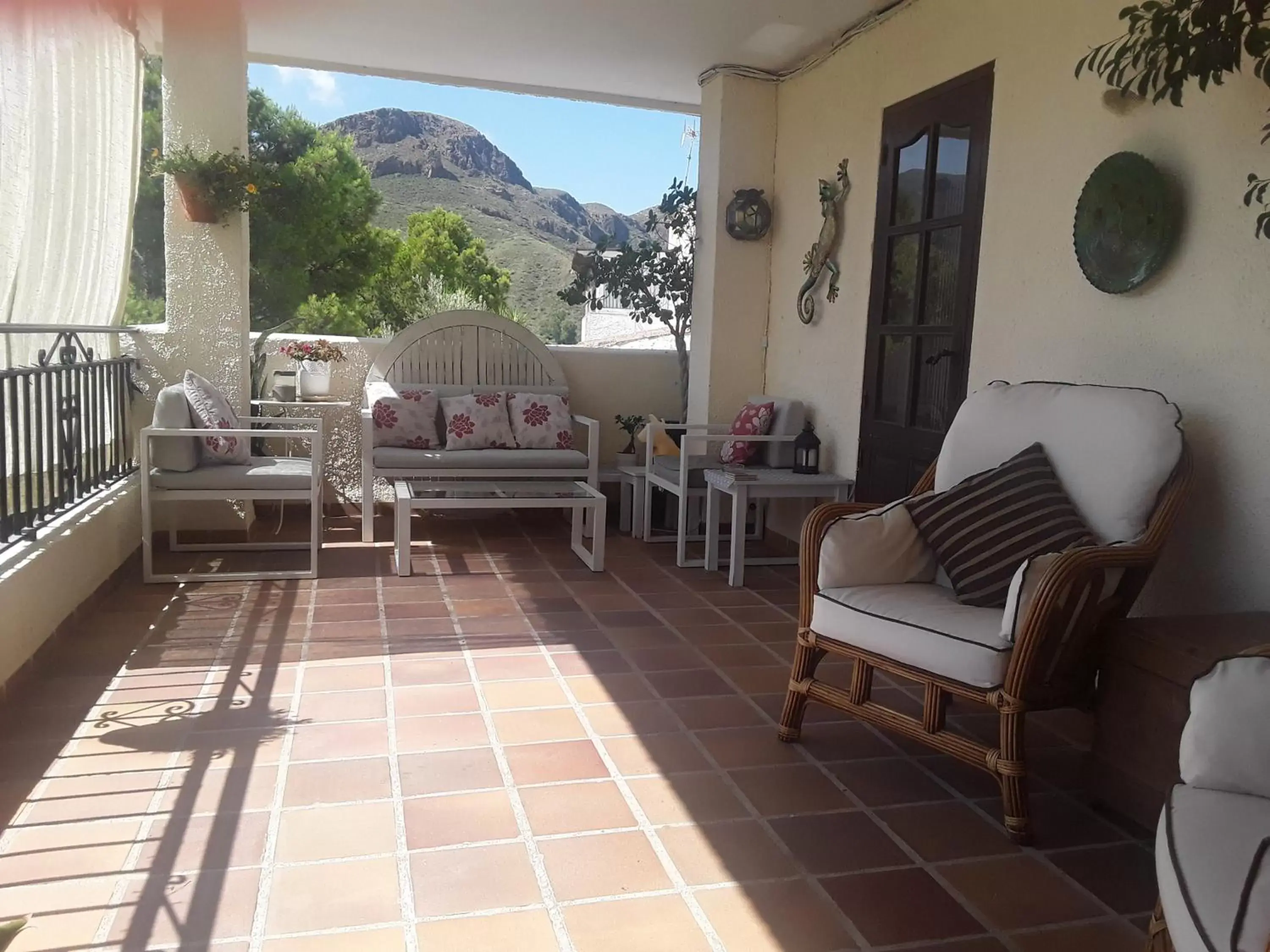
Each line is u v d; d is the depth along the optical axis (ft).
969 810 7.66
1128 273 9.23
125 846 6.59
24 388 10.36
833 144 15.56
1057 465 8.61
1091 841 7.22
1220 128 8.35
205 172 14.61
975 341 11.84
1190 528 8.69
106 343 15.72
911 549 8.89
